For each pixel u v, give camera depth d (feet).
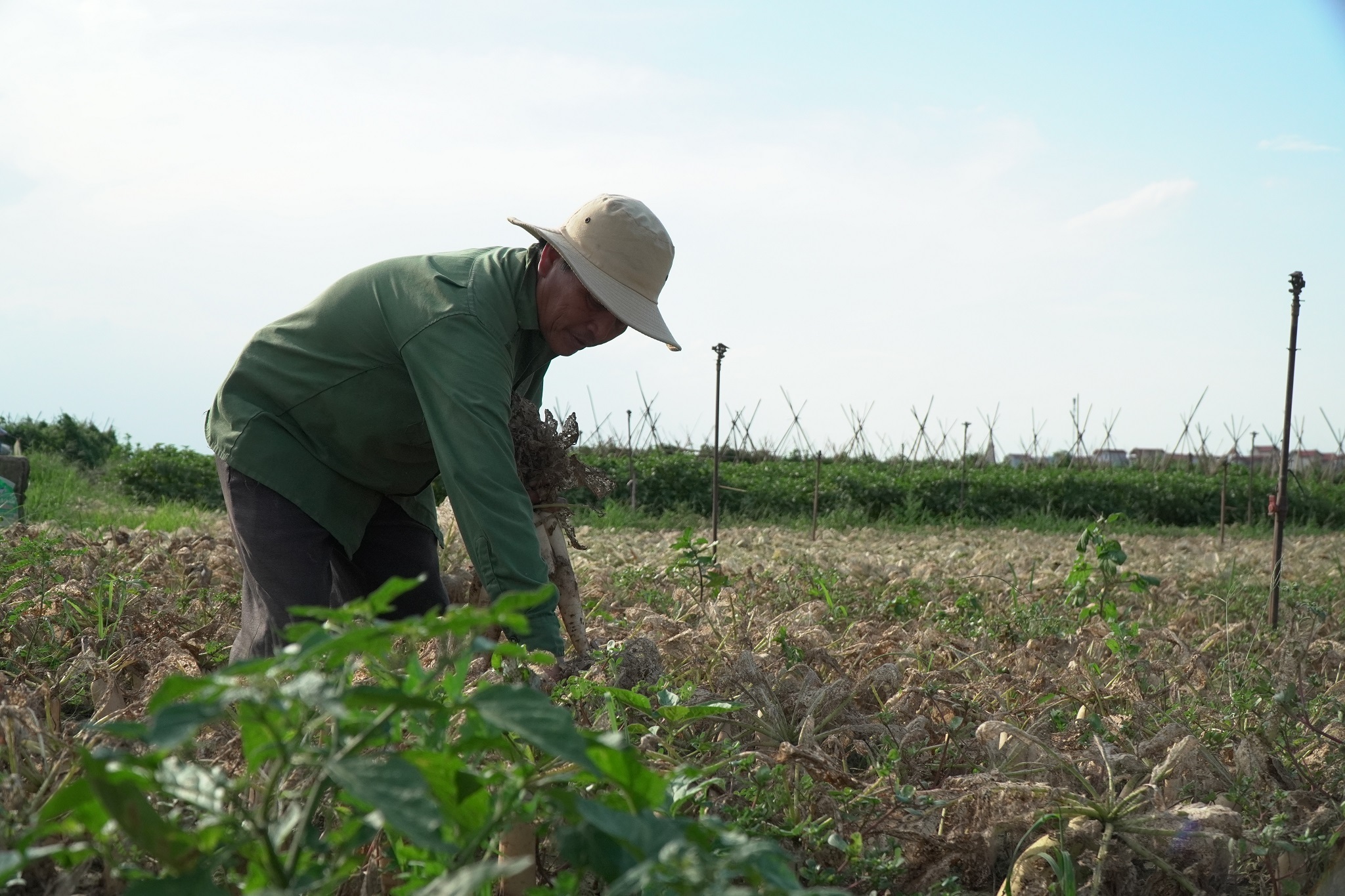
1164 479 61.57
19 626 10.61
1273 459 74.08
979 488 58.59
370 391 9.20
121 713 7.78
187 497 49.80
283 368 9.41
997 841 6.81
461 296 8.54
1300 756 8.68
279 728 3.32
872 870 6.07
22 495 27.14
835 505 55.06
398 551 10.53
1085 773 7.70
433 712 3.85
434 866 4.13
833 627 14.21
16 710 6.00
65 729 7.87
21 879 4.82
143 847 3.30
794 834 6.09
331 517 9.69
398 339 8.68
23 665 9.65
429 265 8.89
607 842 3.78
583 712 7.30
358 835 3.70
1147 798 7.17
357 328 9.07
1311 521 59.21
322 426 9.45
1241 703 9.77
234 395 9.63
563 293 8.84
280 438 9.46
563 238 8.87
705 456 57.41
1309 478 66.74
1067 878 5.81
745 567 20.84
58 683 9.04
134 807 3.22
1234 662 12.24
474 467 8.07
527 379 10.23
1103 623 13.97
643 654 8.26
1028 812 6.62
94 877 5.07
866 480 57.00
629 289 8.80
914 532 48.75
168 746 2.86
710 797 6.64
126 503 39.52
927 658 11.58
